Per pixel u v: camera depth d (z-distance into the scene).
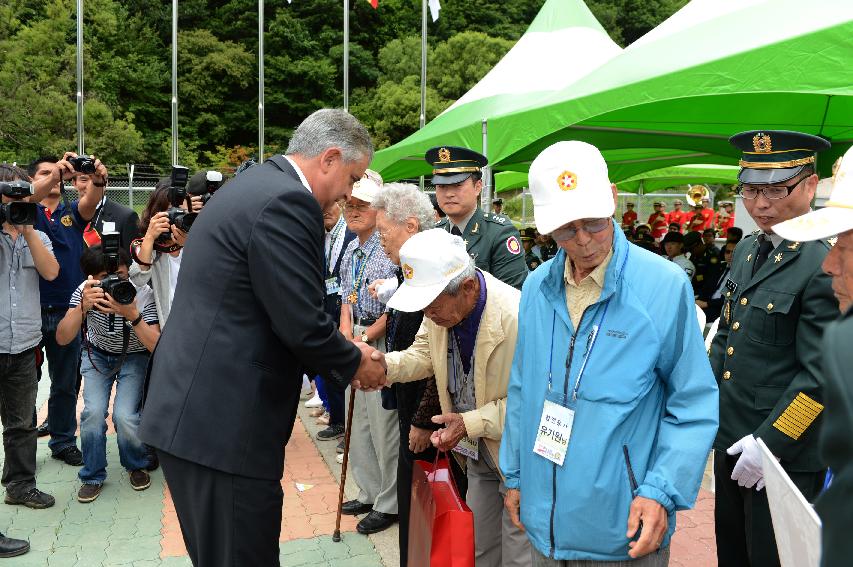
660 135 5.92
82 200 4.29
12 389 3.56
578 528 1.61
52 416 4.26
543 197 1.60
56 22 26.72
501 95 5.91
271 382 1.93
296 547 3.21
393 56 34.25
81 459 4.27
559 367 1.67
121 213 4.47
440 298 2.06
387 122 31.20
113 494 3.83
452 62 32.78
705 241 10.24
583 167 1.58
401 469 2.70
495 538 2.36
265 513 1.94
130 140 26.83
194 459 1.86
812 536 0.92
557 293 1.72
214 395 1.87
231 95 36.00
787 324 2.12
